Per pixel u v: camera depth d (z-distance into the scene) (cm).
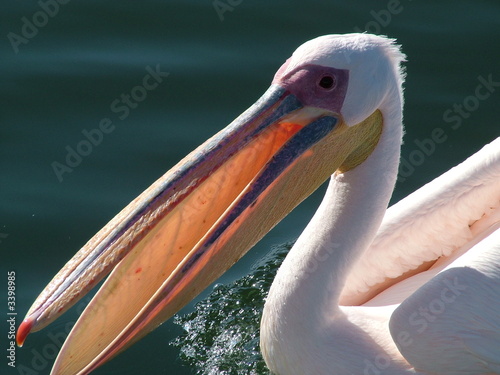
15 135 1490
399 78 993
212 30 1694
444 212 1130
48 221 1360
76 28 1683
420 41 1688
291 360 1070
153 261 998
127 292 995
